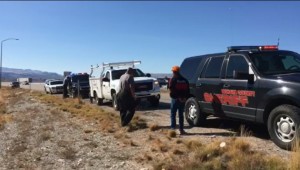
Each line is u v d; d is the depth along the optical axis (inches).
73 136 445.4
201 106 424.2
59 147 394.9
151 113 628.1
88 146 389.7
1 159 362.6
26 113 711.7
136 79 712.4
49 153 373.7
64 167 325.1
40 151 381.7
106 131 460.1
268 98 320.8
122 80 478.9
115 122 521.0
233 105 366.3
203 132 404.5
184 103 410.3
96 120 554.9
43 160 350.0
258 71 339.3
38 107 803.4
